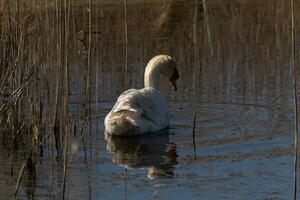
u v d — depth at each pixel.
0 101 15.30
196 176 12.32
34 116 14.84
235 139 14.34
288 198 11.26
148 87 15.66
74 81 19.09
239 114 16.22
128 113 14.70
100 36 25.59
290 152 13.49
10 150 14.05
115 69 20.48
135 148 13.98
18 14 15.11
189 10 31.94
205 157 13.32
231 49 23.39
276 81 19.05
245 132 14.83
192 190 11.64
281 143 14.04
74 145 12.02
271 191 11.56
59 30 14.45
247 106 16.88
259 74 19.88
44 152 13.95
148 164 13.02
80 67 20.30
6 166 13.08
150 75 16.94
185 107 17.00
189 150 13.73
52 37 15.30
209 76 19.81
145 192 11.59
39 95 15.26
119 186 11.90
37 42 15.11
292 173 12.38
